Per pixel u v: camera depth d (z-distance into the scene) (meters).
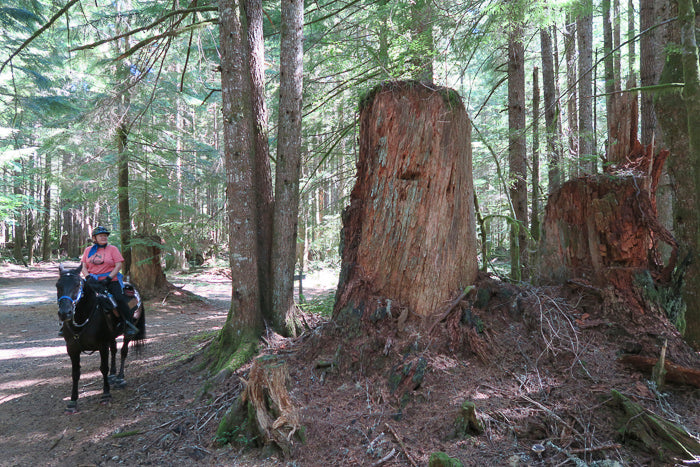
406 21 7.59
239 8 6.77
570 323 4.70
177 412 5.15
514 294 5.02
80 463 4.37
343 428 4.05
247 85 6.51
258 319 6.47
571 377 4.24
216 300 17.38
